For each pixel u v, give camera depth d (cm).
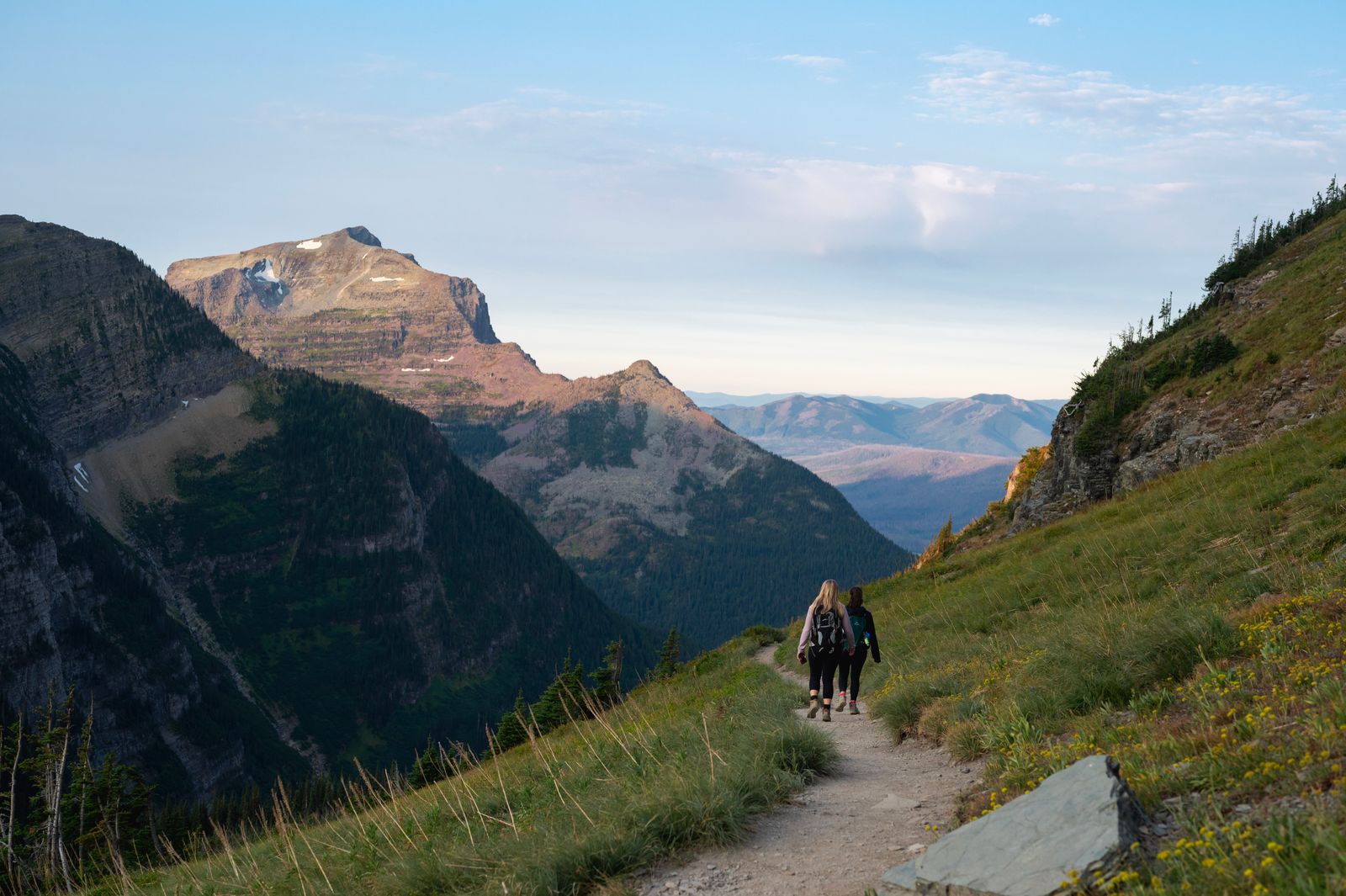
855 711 1488
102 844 5081
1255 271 4591
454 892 812
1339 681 658
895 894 573
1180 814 536
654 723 1825
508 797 1231
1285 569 1341
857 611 1467
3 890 4497
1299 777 527
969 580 3066
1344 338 2952
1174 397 3631
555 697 4447
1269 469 2195
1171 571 1747
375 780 1390
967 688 1288
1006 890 501
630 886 716
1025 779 732
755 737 1037
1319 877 400
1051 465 4372
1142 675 962
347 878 1041
